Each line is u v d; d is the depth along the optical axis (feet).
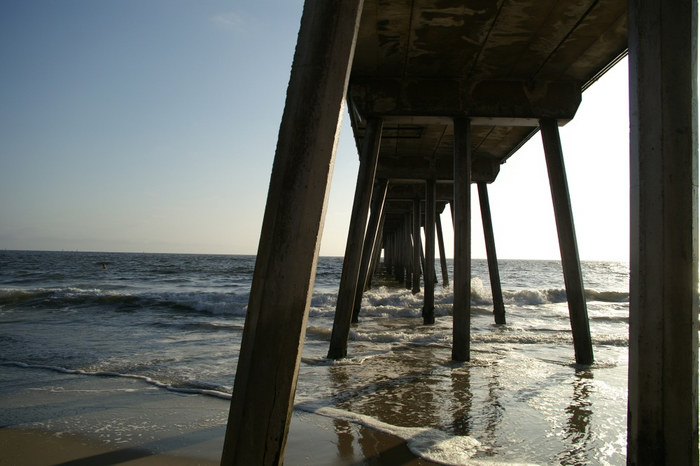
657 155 8.57
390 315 42.70
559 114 23.62
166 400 16.16
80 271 128.16
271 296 7.30
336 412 14.47
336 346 22.93
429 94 23.95
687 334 8.27
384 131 33.88
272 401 7.19
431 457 11.16
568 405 15.35
